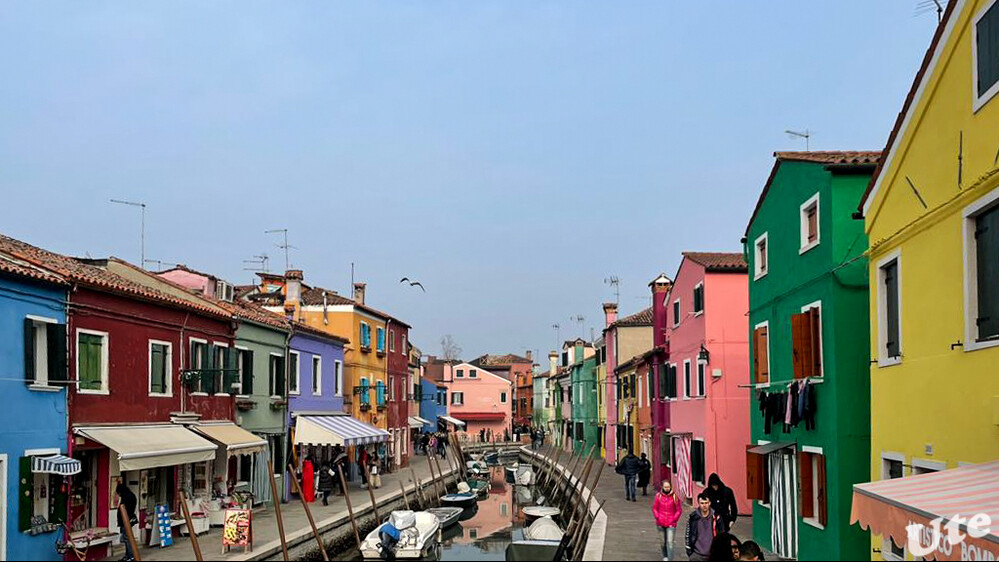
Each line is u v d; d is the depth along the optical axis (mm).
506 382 90250
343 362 38000
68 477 17219
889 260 13109
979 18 10312
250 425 27062
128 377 19875
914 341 12141
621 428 43438
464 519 32875
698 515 15250
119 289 19172
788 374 17641
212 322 24453
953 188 10953
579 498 29406
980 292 10383
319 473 29531
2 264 15578
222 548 18703
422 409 71250
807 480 16188
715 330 25172
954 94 10984
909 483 9875
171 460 19328
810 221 16500
